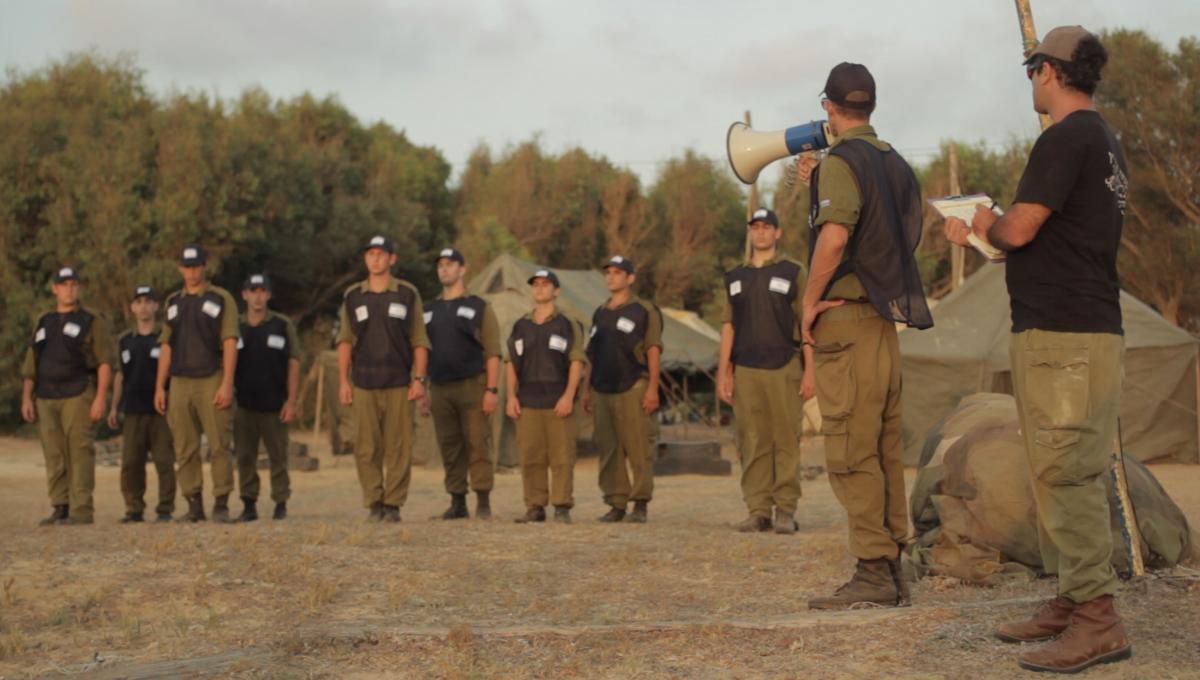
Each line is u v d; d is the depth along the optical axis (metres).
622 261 8.27
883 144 4.14
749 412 7.36
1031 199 3.24
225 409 8.32
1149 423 14.22
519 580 5.23
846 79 4.15
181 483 8.34
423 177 48.22
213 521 8.30
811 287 4.01
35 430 25.80
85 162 27.52
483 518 8.43
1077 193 3.23
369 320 7.92
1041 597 4.03
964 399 5.52
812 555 5.87
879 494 4.12
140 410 8.90
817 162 4.39
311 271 35.06
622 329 8.15
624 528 7.32
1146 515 4.49
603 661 3.51
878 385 4.04
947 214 3.63
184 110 29.92
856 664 3.35
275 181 31.47
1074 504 3.27
